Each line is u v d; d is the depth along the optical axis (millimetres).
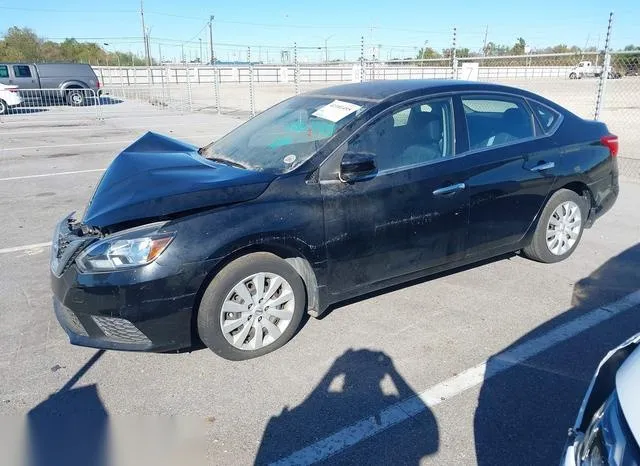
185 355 3402
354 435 2658
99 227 3057
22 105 24406
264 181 3312
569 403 2898
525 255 4941
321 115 3900
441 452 2535
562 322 3803
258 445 2598
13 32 61156
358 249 3559
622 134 13906
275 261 3297
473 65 11492
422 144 3834
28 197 7504
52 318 3885
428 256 3922
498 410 2842
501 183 4145
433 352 3420
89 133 15062
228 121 18219
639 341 1926
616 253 5172
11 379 3127
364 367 3254
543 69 33812
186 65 40000
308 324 3789
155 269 2947
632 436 1430
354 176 3375
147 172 3561
